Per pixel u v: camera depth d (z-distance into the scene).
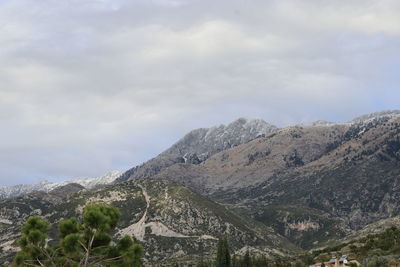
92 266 62.69
